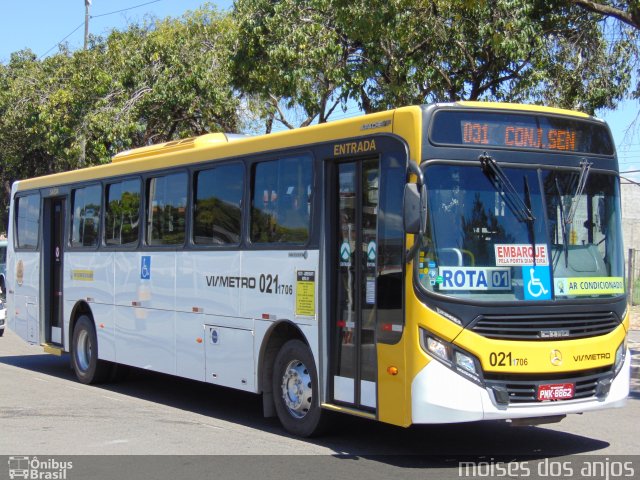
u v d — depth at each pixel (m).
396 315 7.36
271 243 9.05
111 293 12.20
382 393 7.49
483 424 9.55
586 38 16.66
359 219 7.99
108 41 26.17
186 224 10.55
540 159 7.70
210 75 23.38
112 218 12.33
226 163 9.91
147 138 24.91
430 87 17.64
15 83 27.41
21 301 14.89
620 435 8.91
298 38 17.50
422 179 7.02
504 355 7.11
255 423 9.68
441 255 7.18
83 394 11.89
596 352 7.52
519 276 7.35
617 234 8.09
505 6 15.78
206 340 10.06
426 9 16.44
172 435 8.89
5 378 13.53
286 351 8.86
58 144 24.73
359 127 7.97
